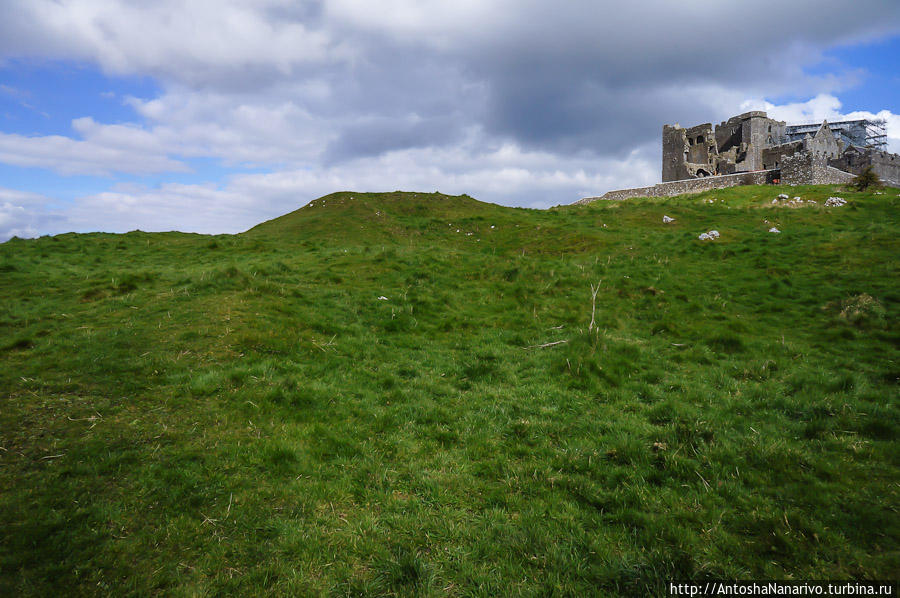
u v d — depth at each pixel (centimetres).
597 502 511
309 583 389
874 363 898
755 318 1247
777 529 443
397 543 441
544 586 391
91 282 1476
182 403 682
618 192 6631
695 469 560
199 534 436
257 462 555
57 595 362
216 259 2055
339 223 2859
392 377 854
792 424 675
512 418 729
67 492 477
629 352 1002
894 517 453
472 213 3250
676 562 409
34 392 686
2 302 1233
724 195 4284
